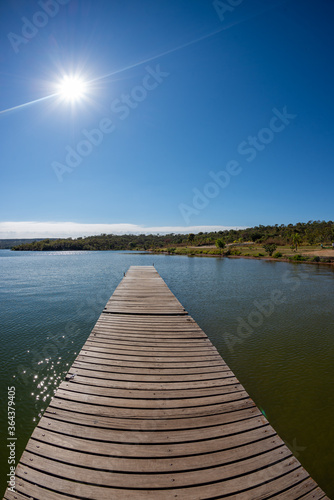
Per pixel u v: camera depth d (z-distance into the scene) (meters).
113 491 2.29
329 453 3.72
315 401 4.93
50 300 13.89
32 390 5.40
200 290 15.87
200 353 5.15
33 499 2.23
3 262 41.16
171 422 3.15
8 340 8.12
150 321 7.18
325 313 10.72
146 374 4.30
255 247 59.53
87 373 4.29
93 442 2.81
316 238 57.66
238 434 2.99
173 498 2.24
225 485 2.37
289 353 6.98
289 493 2.34
